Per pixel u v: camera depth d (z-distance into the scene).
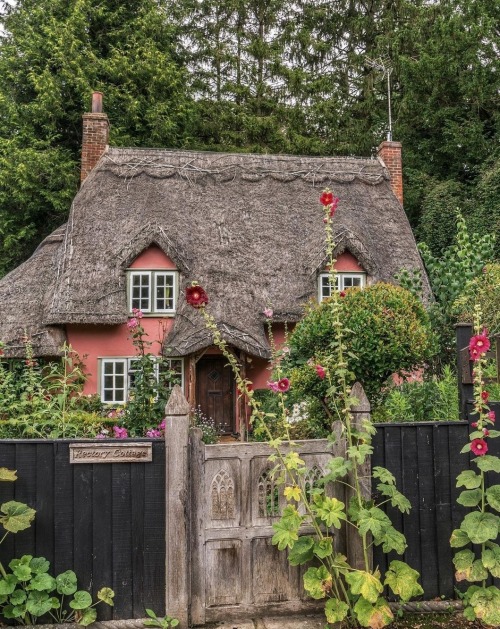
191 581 3.85
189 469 3.89
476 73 20.20
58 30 20.73
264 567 3.96
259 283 13.02
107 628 3.77
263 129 23.98
